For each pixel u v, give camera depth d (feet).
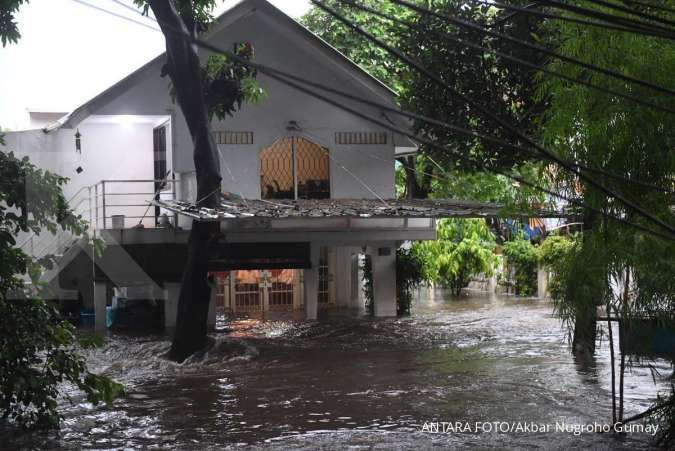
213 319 69.41
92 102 60.59
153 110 66.64
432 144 16.46
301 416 38.68
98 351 57.52
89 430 36.22
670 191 18.54
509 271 97.86
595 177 31.12
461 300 90.53
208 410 40.16
